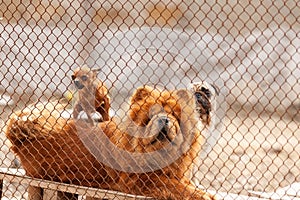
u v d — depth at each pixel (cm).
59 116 984
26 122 1005
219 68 1145
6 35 1556
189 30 1343
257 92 1858
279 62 1856
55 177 1006
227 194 944
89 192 942
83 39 1636
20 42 1611
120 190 945
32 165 1012
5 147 1311
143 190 928
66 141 987
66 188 962
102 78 977
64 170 995
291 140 1738
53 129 996
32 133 1001
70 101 1030
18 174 1022
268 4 1672
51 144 988
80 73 978
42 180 988
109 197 928
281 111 1862
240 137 1755
